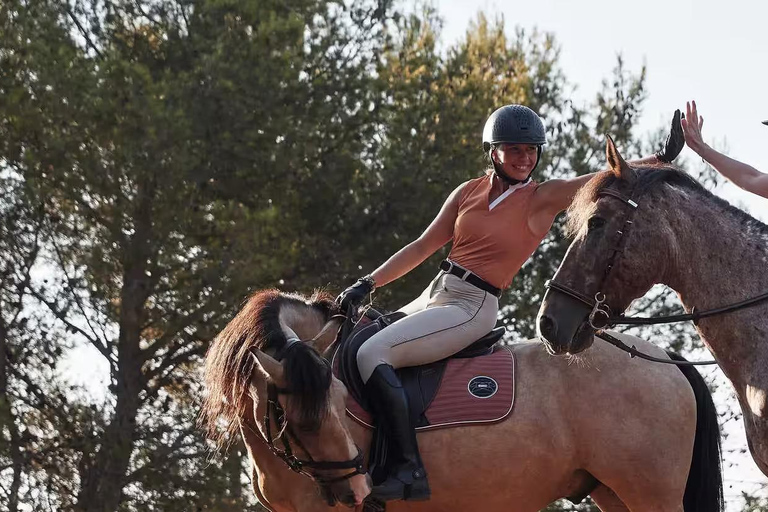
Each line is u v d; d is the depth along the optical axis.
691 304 4.53
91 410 10.85
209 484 10.47
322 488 4.58
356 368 5.04
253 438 4.95
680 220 4.47
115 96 10.79
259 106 11.58
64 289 11.43
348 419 4.96
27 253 11.47
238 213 10.99
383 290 11.45
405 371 5.11
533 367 5.12
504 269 5.17
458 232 5.26
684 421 4.99
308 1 12.84
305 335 5.00
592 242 4.50
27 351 11.35
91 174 10.55
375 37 13.29
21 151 11.05
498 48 14.17
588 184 4.61
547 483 5.03
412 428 4.92
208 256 10.99
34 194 10.59
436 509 5.04
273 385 4.51
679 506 4.96
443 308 5.12
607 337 4.88
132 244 10.68
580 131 13.50
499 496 5.01
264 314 4.77
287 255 11.47
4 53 11.20
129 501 10.68
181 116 10.98
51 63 10.94
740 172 4.55
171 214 10.77
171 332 10.94
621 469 4.95
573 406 4.99
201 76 11.61
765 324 4.38
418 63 13.23
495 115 5.23
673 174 4.59
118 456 10.41
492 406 4.98
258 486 5.09
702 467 5.07
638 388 4.98
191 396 11.33
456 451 4.95
